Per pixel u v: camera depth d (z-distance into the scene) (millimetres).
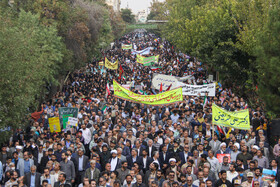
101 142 12945
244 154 11805
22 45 15883
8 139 15180
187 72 39812
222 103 21547
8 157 12211
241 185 9992
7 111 14391
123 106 20484
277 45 10117
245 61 25516
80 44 32875
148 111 18703
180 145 12719
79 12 32375
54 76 30016
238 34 24000
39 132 15617
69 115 16359
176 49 60719
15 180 10891
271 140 16750
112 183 10617
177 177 11062
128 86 25297
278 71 9695
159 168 11531
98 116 17750
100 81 34656
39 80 18125
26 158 12008
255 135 15391
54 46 25062
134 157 11953
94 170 11117
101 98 21250
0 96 13570
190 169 10383
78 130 14906
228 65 26250
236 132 14750
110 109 17641
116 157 11750
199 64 47562
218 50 26172
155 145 13039
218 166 11430
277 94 10188
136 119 16922
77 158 12281
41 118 18078
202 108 18719
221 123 13812
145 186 10055
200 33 30844
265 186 10117
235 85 28094
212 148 13227
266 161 11758
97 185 10953
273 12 10633
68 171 11523
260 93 10523
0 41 14422
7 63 14148
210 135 14727
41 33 23906
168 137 13742
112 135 14047
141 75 37875
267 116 18328
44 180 10312
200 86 20281
